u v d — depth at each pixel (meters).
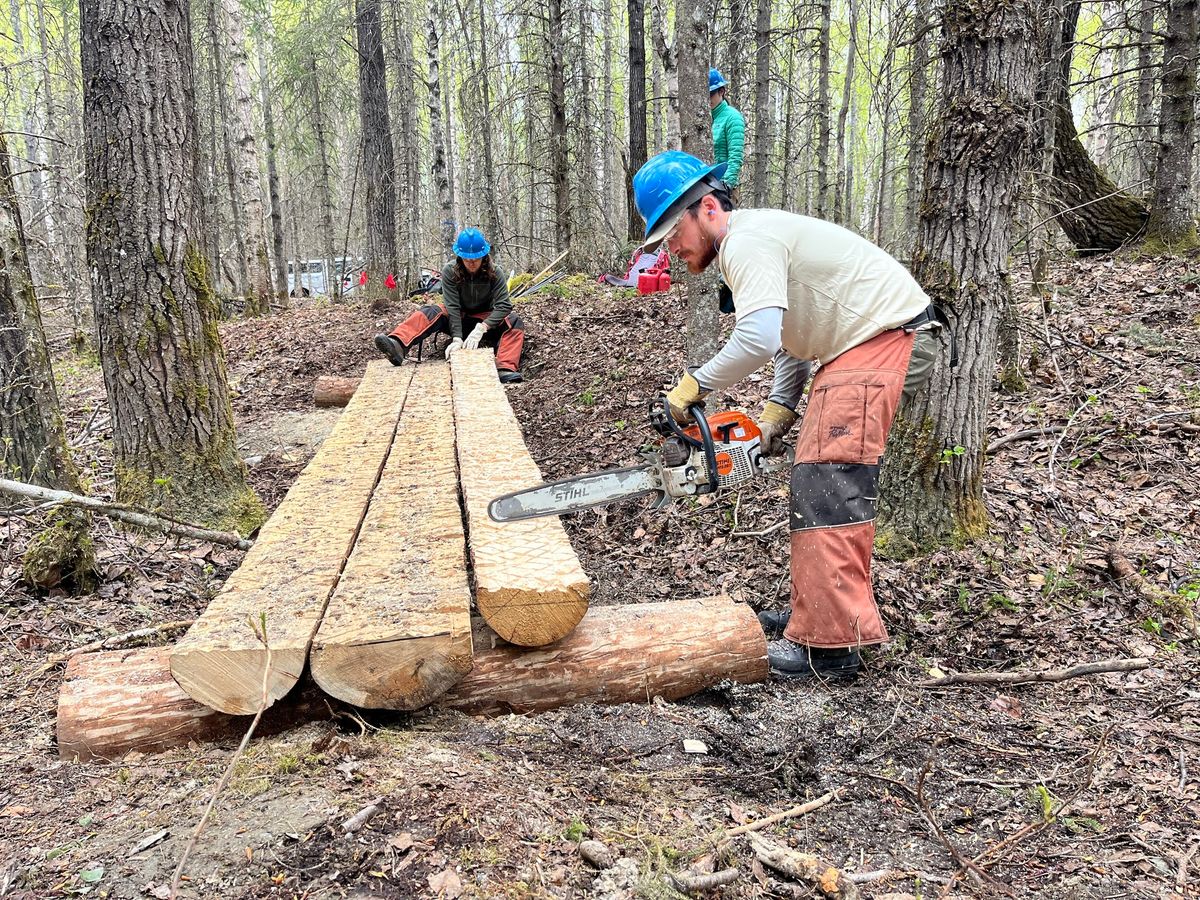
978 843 2.08
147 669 2.51
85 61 4.26
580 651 2.66
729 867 1.88
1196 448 4.53
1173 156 8.55
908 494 3.82
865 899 1.85
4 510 3.67
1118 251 9.04
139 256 4.37
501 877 1.73
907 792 2.30
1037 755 2.45
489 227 15.60
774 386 3.13
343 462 4.54
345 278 17.97
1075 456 4.64
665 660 2.71
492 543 2.99
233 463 4.77
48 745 2.44
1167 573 3.51
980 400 3.72
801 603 2.83
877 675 2.94
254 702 2.29
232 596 2.65
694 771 2.35
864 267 2.70
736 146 8.19
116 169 4.30
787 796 2.29
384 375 7.56
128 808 2.02
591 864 1.83
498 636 2.66
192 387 4.54
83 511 3.71
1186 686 2.77
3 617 3.42
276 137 24.95
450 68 21.98
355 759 2.17
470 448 4.53
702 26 5.07
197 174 4.56
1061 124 9.24
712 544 4.38
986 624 3.27
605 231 16.11
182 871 1.74
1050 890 1.89
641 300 9.66
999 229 3.59
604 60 20.52
